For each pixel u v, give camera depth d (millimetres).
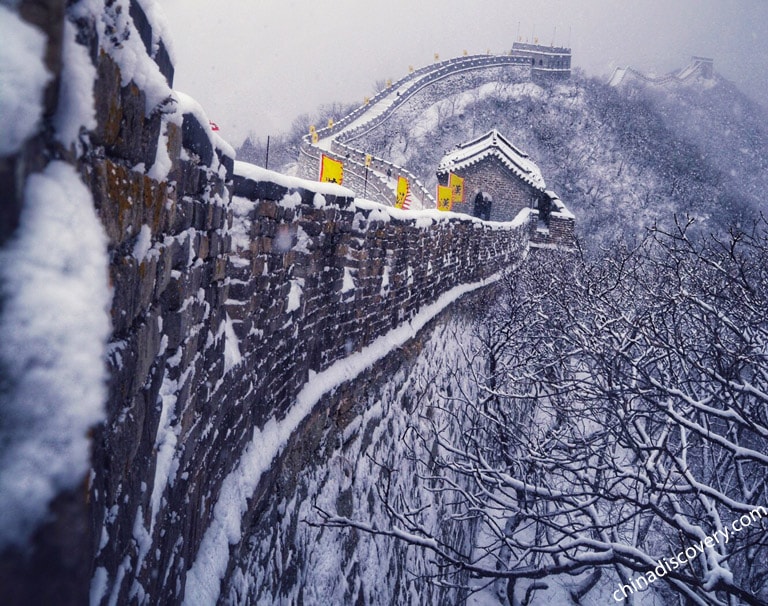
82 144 1048
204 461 2834
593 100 78750
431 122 72375
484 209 35156
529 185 34500
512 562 11164
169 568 2270
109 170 1283
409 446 7848
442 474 9633
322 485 5277
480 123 73438
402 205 19328
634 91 92375
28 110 733
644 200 68000
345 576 5543
